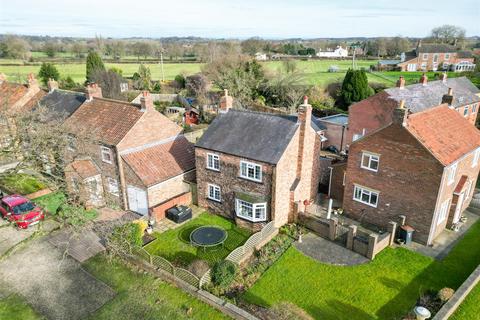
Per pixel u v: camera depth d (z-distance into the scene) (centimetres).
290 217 2903
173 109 6425
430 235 2545
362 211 2897
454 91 4975
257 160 2616
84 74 9244
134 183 2967
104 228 2639
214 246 2594
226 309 1955
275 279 2245
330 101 6456
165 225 2870
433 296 2052
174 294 2122
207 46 11406
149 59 12725
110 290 2161
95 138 2973
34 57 11900
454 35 14325
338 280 2231
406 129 2472
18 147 2514
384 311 1981
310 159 2959
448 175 2480
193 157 3419
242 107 6147
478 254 2461
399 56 12562
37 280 2248
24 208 2870
